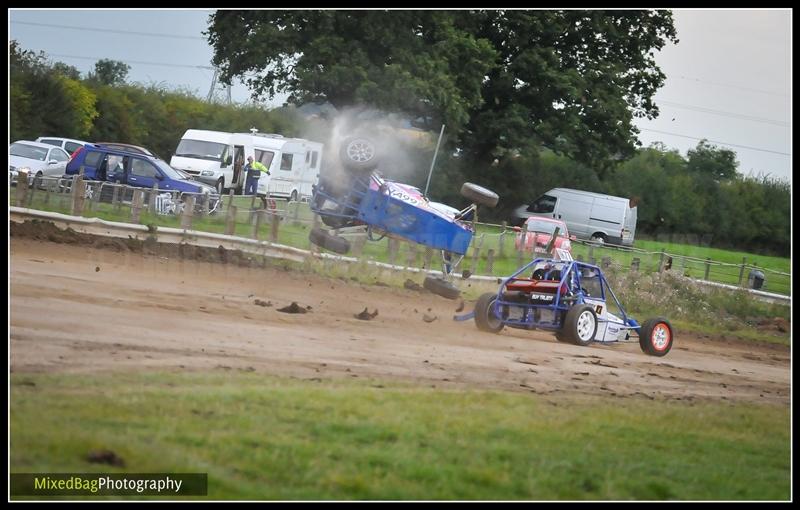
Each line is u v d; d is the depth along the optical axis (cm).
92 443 2648
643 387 5072
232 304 5766
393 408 3528
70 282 5569
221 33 18200
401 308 6981
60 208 8419
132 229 8081
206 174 14225
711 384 5644
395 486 2725
